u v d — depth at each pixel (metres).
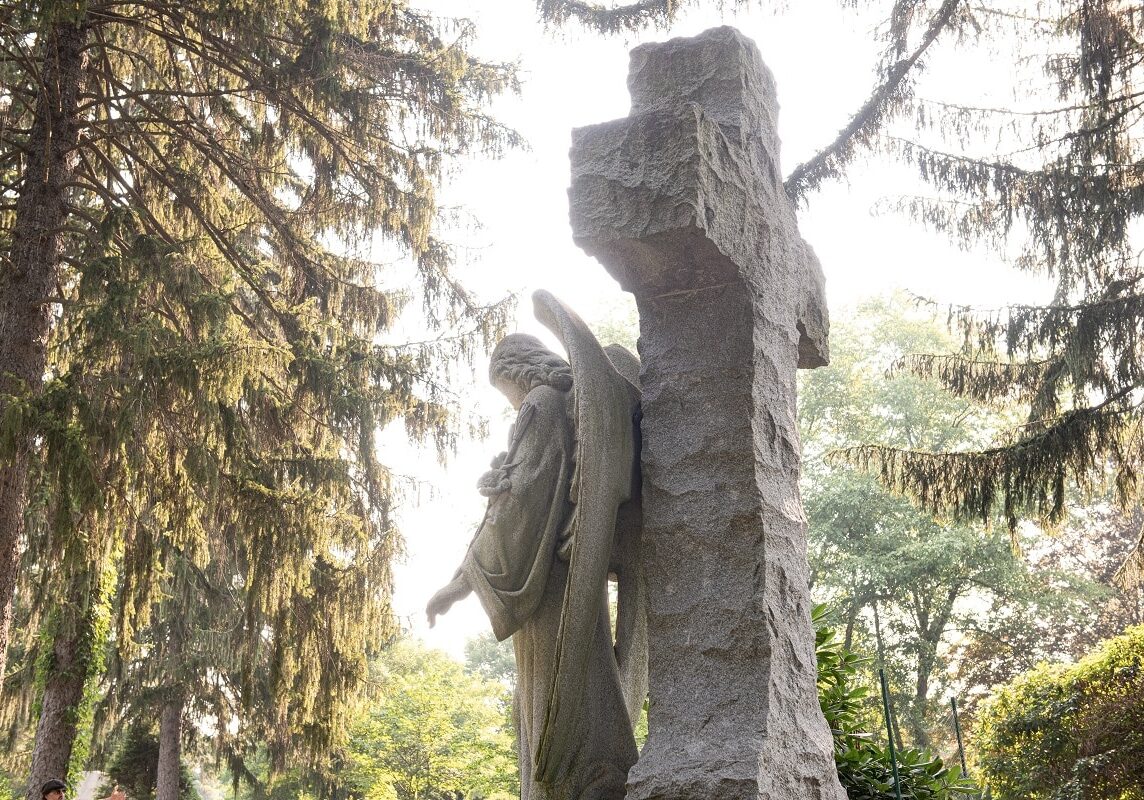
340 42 12.87
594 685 3.73
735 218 3.85
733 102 4.07
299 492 11.81
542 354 4.24
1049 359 12.72
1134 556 13.35
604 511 3.72
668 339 3.93
